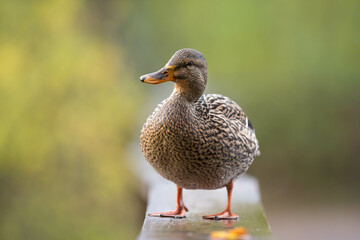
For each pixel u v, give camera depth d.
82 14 16.92
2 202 13.59
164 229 5.16
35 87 14.22
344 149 21.78
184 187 5.72
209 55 25.72
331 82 23.36
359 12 24.58
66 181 14.49
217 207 6.27
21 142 13.70
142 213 9.52
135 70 23.55
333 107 22.72
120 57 18.36
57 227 14.23
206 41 26.02
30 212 13.97
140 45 24.91
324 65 23.64
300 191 19.67
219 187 5.74
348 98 22.97
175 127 5.22
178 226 5.31
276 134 22.12
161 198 6.70
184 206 5.95
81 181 14.64
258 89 23.55
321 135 21.92
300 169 21.03
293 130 22.06
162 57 25.86
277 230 16.02
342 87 23.30
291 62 24.27
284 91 23.27
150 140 5.33
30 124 13.99
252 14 25.80
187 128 5.23
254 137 5.96
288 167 21.12
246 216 5.80
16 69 13.87
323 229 16.02
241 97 23.23
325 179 20.72
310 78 23.52
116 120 15.55
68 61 14.97
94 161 14.80
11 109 13.57
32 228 13.97
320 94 23.14
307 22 25.16
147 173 9.52
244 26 25.62
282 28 25.45
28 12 14.84
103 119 15.25
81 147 14.77
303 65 23.92
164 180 8.34
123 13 21.20
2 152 13.34
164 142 5.26
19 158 13.72
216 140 5.33
